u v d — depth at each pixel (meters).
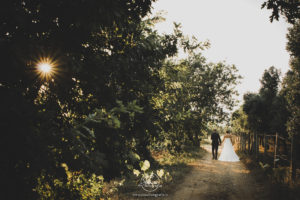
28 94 2.91
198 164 12.69
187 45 5.75
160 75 5.95
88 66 3.44
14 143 2.12
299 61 13.77
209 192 7.15
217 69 19.47
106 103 3.79
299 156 7.70
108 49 4.34
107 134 3.42
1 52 2.41
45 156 2.26
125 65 4.18
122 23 3.80
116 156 3.74
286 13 4.22
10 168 2.20
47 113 2.43
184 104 8.12
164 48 5.53
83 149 2.77
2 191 2.19
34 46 2.53
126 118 4.13
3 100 2.20
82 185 4.31
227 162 14.09
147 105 4.97
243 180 8.91
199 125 7.79
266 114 24.52
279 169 8.73
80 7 2.71
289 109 14.27
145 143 5.31
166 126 5.88
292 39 13.97
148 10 3.84
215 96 19.06
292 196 6.02
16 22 2.48
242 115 28.69
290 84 14.24
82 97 3.81
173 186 7.55
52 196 3.64
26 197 2.32
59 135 2.57
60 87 3.14
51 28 2.90
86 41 3.34
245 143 19.27
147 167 4.29
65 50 3.09
